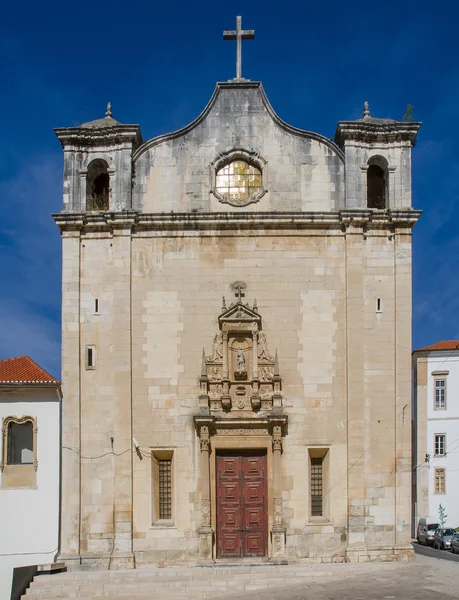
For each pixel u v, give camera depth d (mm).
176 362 36406
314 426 36125
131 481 35531
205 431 35531
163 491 36250
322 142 38031
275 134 38094
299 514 35562
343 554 35281
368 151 38000
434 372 63438
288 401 36250
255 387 36031
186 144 38031
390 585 30250
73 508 35344
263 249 37156
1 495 35625
